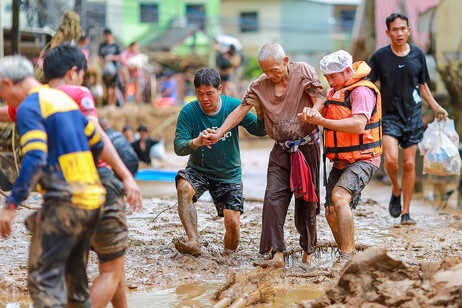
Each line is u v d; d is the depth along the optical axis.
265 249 11.84
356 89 11.51
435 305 8.42
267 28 77.00
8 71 7.84
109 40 39.09
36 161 7.33
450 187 23.12
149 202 19.16
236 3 79.56
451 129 16.03
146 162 31.83
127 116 40.12
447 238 14.58
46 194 7.68
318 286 10.88
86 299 8.06
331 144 11.95
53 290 7.56
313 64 77.44
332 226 12.45
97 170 8.34
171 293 10.65
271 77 11.54
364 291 8.97
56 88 8.47
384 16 32.88
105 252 8.43
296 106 11.71
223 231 15.01
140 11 66.38
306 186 11.67
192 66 59.81
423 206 19.67
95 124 8.12
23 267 11.90
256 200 19.98
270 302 10.10
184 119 12.50
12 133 18.27
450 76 23.89
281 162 11.92
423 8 32.97
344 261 11.35
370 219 17.00
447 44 32.47
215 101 12.34
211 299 10.30
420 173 22.67
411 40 32.97
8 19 39.09
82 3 38.84
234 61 45.84
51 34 24.27
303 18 78.56
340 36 76.31
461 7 32.28
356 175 11.68
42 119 7.61
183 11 69.06
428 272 9.08
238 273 11.48
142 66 42.59
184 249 12.33
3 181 18.47
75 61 8.56
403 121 15.80
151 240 14.00
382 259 9.12
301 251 12.97
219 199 12.75
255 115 12.66
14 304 10.18
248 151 44.09
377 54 15.89
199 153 12.51
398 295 8.72
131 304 10.09
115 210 8.41
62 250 7.64
